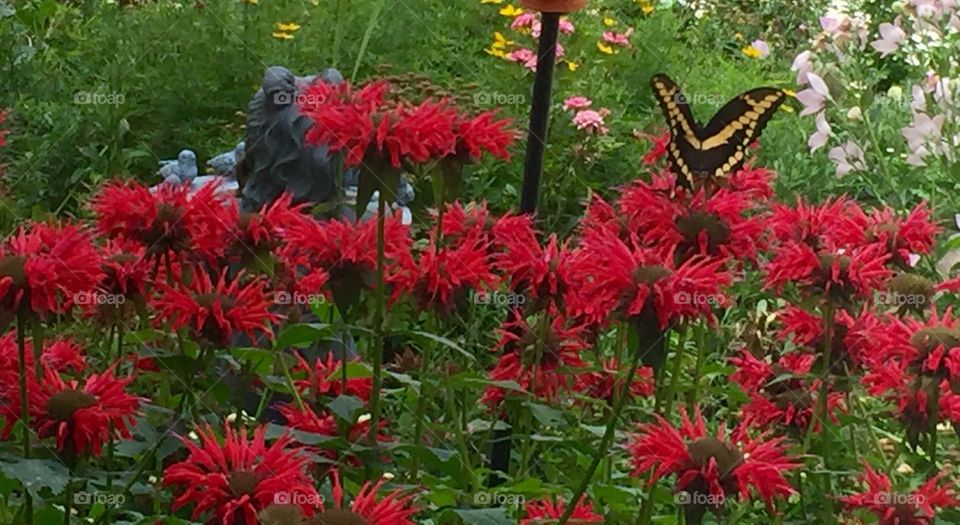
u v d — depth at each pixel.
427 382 2.71
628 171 6.32
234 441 2.09
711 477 2.19
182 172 5.04
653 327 2.35
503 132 2.59
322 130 2.42
